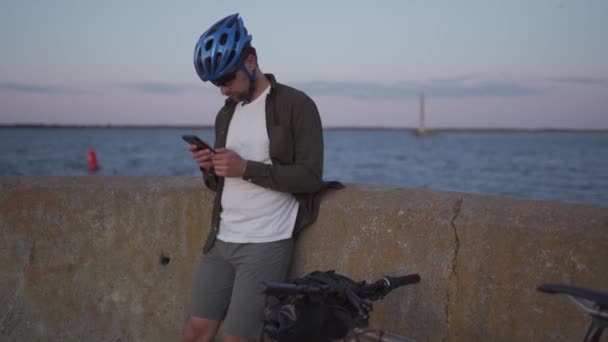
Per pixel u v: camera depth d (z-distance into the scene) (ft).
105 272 10.33
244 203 8.04
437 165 259.39
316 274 6.58
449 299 8.02
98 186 10.29
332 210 8.89
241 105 8.25
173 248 10.12
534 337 7.43
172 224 10.08
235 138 8.14
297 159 7.89
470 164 267.80
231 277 8.44
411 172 216.33
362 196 8.93
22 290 10.43
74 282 10.37
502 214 7.75
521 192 149.89
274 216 8.07
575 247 7.09
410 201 8.49
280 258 8.11
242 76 7.74
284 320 5.81
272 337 5.98
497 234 7.63
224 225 8.31
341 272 8.84
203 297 8.44
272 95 7.92
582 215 7.29
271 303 6.55
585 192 149.59
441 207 8.19
